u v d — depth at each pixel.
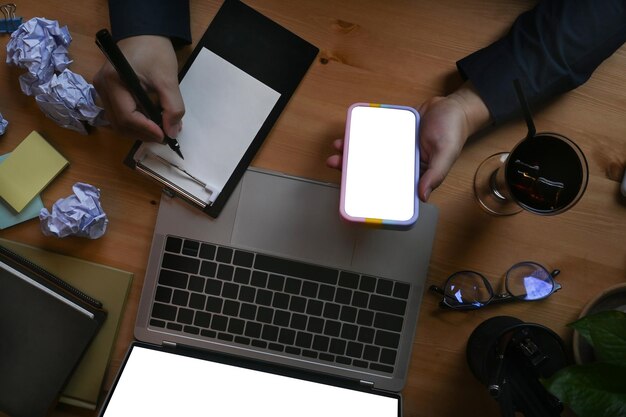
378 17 0.76
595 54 0.71
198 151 0.74
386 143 0.60
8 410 0.72
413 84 0.77
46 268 0.75
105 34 0.58
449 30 0.77
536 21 0.73
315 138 0.76
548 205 0.65
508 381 0.63
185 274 0.74
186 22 0.74
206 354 0.71
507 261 0.76
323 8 0.76
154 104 0.74
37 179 0.76
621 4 0.71
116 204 0.77
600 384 0.45
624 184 0.74
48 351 0.73
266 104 0.75
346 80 0.76
